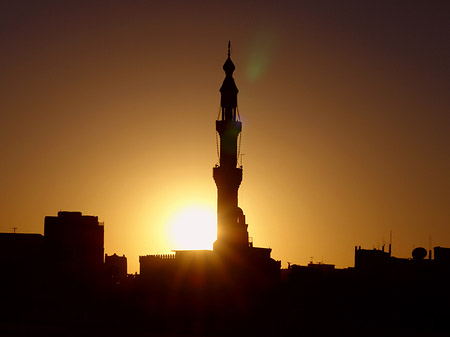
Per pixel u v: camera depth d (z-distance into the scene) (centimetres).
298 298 17288
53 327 16738
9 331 16225
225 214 17700
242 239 17562
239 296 16962
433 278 17375
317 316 16175
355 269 19038
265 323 16075
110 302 18475
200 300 17000
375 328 15338
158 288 17650
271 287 17588
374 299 16950
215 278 17088
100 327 16750
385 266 18175
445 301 16475
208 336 15550
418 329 15325
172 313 17088
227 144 17888
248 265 17388
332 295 17288
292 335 15338
